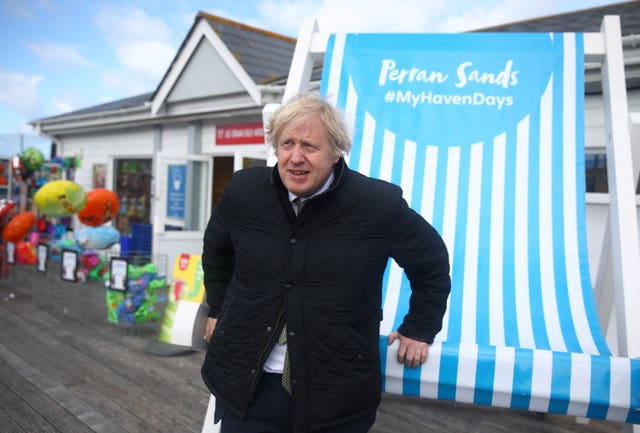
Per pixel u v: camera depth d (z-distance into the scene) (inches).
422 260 59.9
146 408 131.2
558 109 103.2
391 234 57.9
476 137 104.2
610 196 93.0
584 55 105.9
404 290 91.3
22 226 277.4
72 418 124.1
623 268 82.7
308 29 118.1
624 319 78.8
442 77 110.3
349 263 56.5
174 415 127.7
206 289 70.9
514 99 105.7
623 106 97.4
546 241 91.6
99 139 440.5
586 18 243.9
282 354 59.6
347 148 57.9
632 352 75.4
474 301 85.8
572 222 92.5
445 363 64.8
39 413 126.3
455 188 100.4
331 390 56.5
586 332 78.0
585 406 63.2
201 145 334.3
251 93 280.4
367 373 58.0
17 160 358.0
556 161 99.1
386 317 85.6
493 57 109.7
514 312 83.0
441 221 97.4
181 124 348.5
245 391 58.7
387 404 136.6
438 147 104.5
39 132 500.7
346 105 110.4
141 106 358.0
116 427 120.3
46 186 228.8
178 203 334.3
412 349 64.3
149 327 205.5
